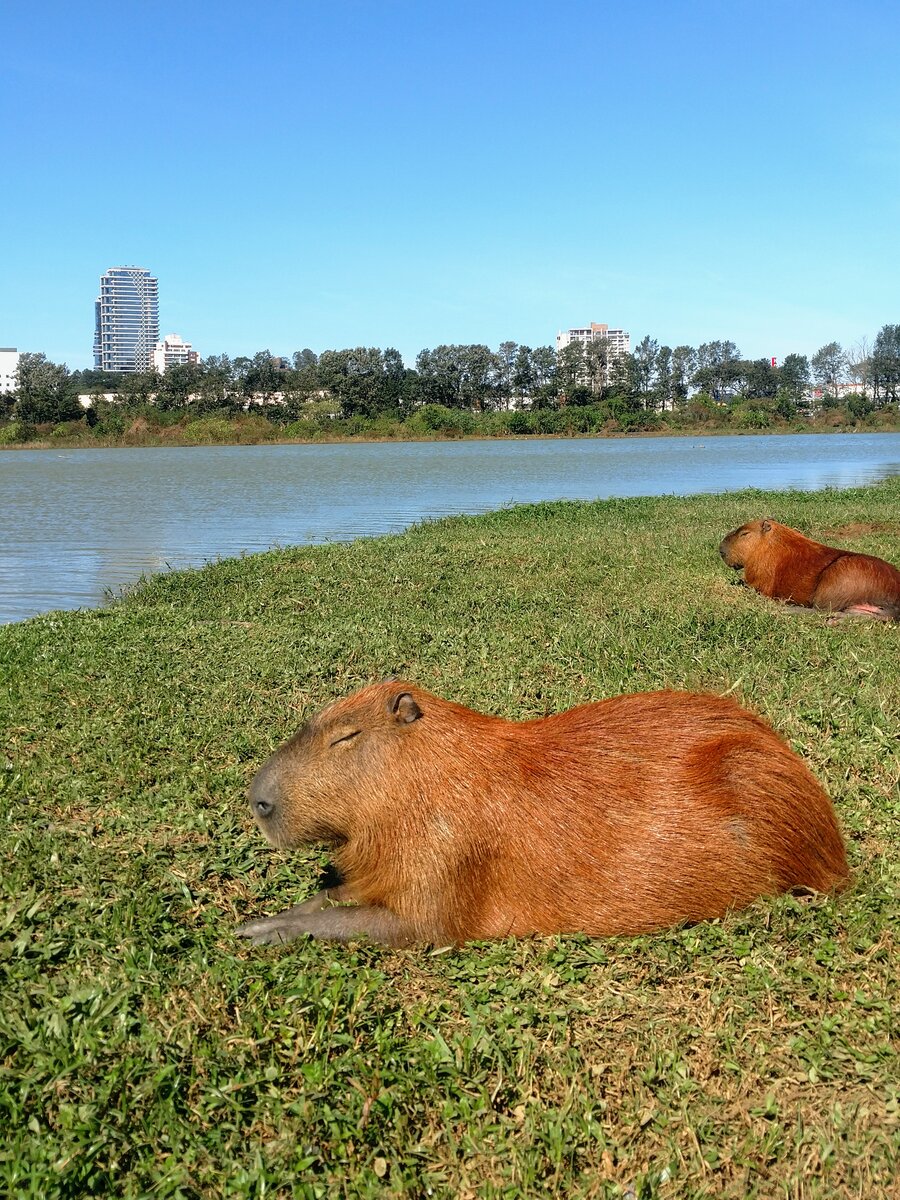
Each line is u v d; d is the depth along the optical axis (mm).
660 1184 1281
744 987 1610
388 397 41438
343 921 1771
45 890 1899
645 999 1590
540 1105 1386
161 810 2238
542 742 1843
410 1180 1277
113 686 3111
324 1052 1477
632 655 3406
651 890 1752
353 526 9422
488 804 1750
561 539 6711
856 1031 1521
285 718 2850
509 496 12805
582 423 41344
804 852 1819
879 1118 1368
